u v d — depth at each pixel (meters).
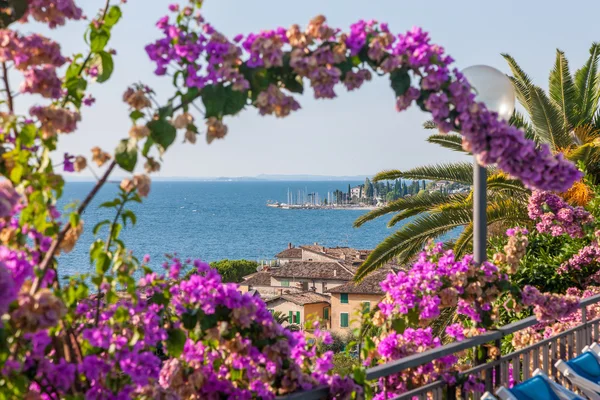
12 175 2.84
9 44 2.88
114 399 2.98
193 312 3.40
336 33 3.13
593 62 15.31
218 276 3.49
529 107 15.30
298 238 163.25
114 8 3.16
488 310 4.84
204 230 176.25
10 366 2.57
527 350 5.12
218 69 2.92
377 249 12.76
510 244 4.93
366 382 3.62
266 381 3.49
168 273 3.43
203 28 2.91
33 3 3.02
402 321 4.66
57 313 2.55
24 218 2.87
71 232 2.95
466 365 4.90
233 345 3.52
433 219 12.67
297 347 3.93
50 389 3.05
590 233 8.20
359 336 4.70
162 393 3.08
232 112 2.94
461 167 14.03
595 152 13.19
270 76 3.05
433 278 4.68
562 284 9.62
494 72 4.40
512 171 3.29
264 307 3.63
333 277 67.44
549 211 8.32
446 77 3.18
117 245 3.02
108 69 3.18
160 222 199.12
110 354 2.99
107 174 2.90
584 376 5.11
